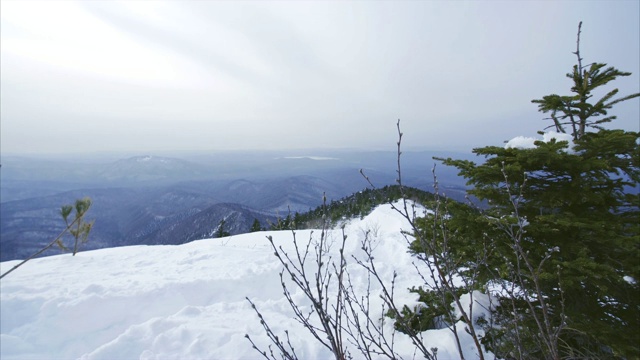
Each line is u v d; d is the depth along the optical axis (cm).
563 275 300
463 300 441
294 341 409
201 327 438
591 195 326
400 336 427
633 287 331
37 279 649
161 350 395
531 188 371
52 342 451
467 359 363
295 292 692
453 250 341
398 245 1108
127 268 784
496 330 347
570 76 405
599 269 296
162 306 562
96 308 511
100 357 388
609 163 330
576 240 328
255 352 389
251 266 802
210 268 789
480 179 392
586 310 329
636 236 283
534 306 340
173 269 775
